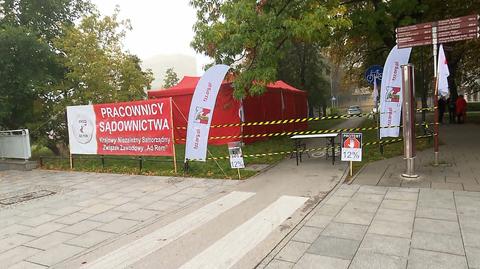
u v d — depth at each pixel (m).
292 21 9.15
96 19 16.19
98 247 4.83
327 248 4.30
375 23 12.77
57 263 4.41
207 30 9.80
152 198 7.09
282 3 9.77
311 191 6.84
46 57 14.42
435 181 6.88
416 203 5.70
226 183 7.94
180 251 4.53
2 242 5.19
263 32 9.44
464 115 18.88
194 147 8.91
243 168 9.01
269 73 9.40
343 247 4.30
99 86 15.35
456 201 5.66
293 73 30.72
